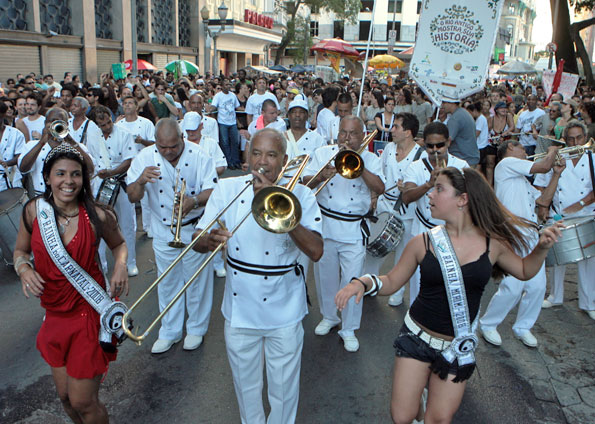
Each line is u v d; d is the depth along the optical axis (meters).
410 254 3.02
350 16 47.66
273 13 46.91
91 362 2.93
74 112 5.94
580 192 5.09
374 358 4.52
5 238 6.02
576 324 5.20
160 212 4.47
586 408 3.86
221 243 2.90
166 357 4.50
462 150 7.16
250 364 3.17
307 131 5.57
